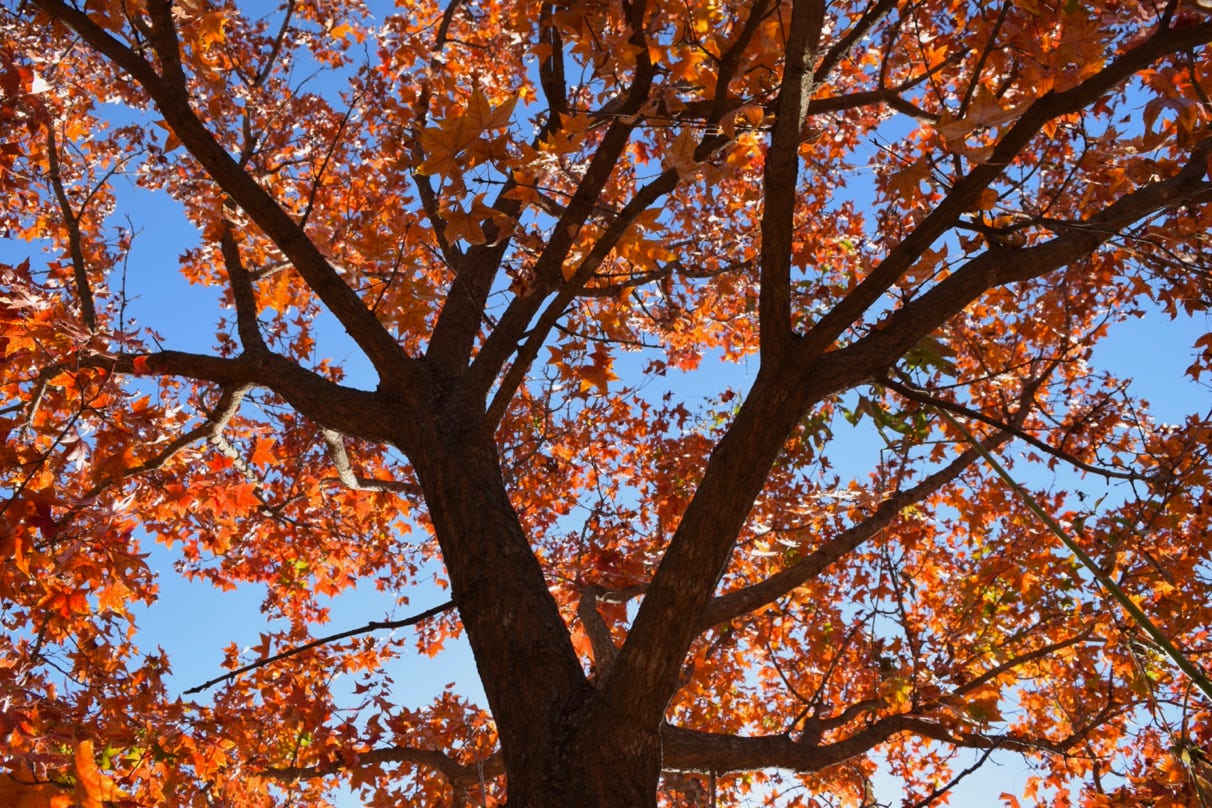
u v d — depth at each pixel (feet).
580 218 10.94
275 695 22.20
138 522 11.90
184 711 17.69
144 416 12.07
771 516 20.24
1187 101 8.75
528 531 25.35
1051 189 14.69
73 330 11.51
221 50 18.26
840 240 21.68
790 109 7.83
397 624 10.33
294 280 20.76
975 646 21.38
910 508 22.90
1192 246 11.35
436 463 11.21
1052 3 9.34
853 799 26.91
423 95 18.04
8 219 20.12
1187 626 20.63
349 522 23.57
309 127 19.54
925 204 14.97
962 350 19.57
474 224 9.74
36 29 16.14
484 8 20.95
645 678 8.80
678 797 21.36
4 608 15.99
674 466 23.30
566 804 8.47
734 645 25.55
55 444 10.98
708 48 11.69
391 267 13.75
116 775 18.15
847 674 27.02
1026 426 20.95
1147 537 20.45
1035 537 22.90
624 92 11.02
